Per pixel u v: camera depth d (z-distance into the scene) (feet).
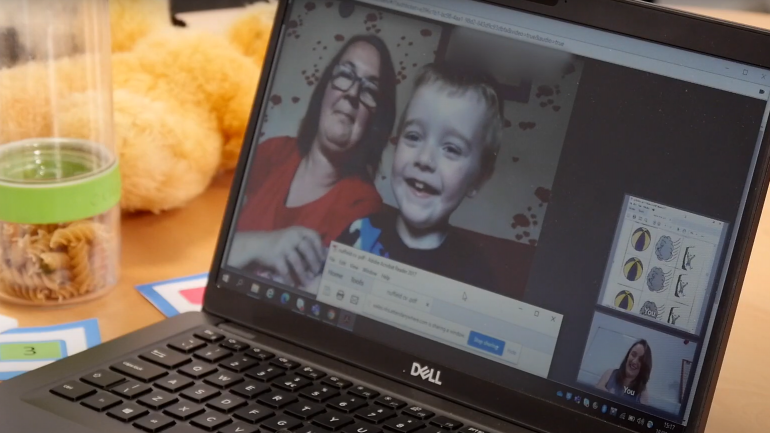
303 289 2.41
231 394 2.14
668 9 2.10
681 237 2.06
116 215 2.84
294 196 2.47
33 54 2.84
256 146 2.53
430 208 2.31
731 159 2.03
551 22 2.23
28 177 2.71
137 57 3.18
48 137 2.85
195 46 3.20
